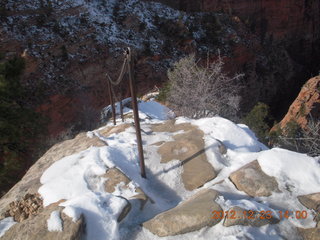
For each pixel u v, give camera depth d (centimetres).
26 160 1261
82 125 1864
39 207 363
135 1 3731
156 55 3306
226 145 493
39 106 2455
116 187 371
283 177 353
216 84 1058
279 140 1054
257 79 4072
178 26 3666
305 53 5462
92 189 371
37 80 2588
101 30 3167
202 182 404
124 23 3406
